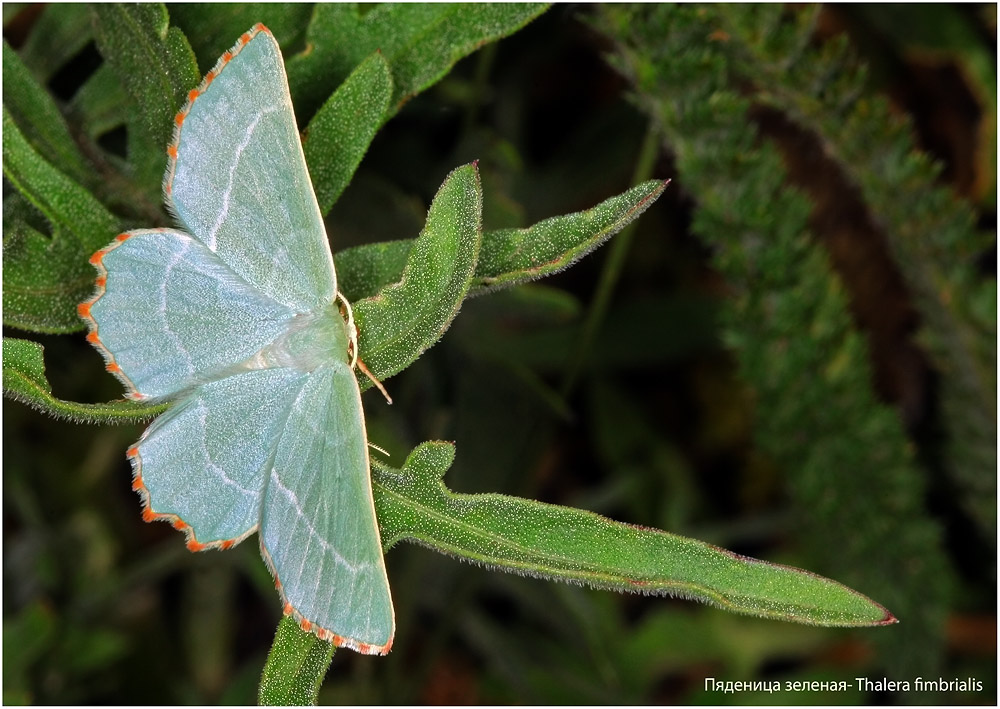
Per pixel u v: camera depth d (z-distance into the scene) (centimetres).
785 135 15
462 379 15
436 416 15
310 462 12
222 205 12
